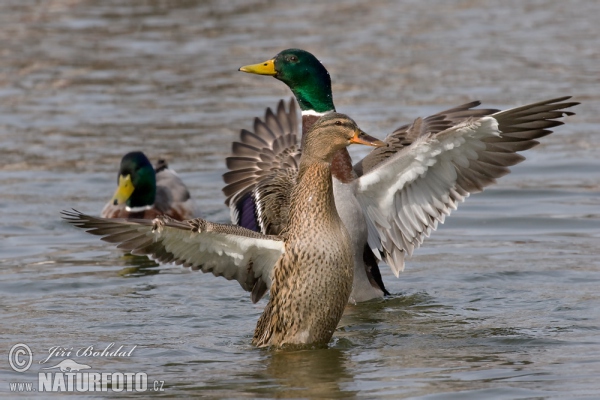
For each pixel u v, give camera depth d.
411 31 28.19
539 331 10.77
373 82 23.02
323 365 9.77
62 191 17.23
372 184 11.95
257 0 32.34
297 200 10.20
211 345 10.55
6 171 18.09
